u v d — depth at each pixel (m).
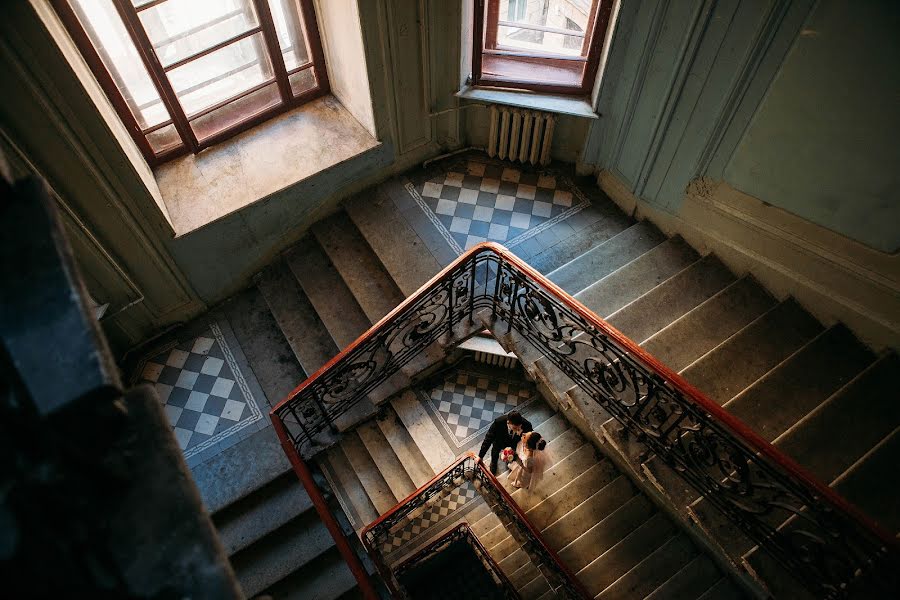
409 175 6.97
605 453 6.69
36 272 1.29
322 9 5.74
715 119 4.80
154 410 1.50
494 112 6.44
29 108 4.35
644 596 5.45
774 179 4.62
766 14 4.02
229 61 5.76
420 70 6.03
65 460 1.18
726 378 4.55
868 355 4.47
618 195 6.52
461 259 4.59
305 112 6.64
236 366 6.51
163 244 5.82
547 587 6.16
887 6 3.40
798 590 3.63
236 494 5.86
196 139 6.10
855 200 4.10
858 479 3.71
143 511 1.36
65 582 1.08
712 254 5.56
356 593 5.84
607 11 5.25
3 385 1.18
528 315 4.72
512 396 7.85
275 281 6.84
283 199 6.29
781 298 5.05
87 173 4.92
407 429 6.93
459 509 7.28
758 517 3.68
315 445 5.93
